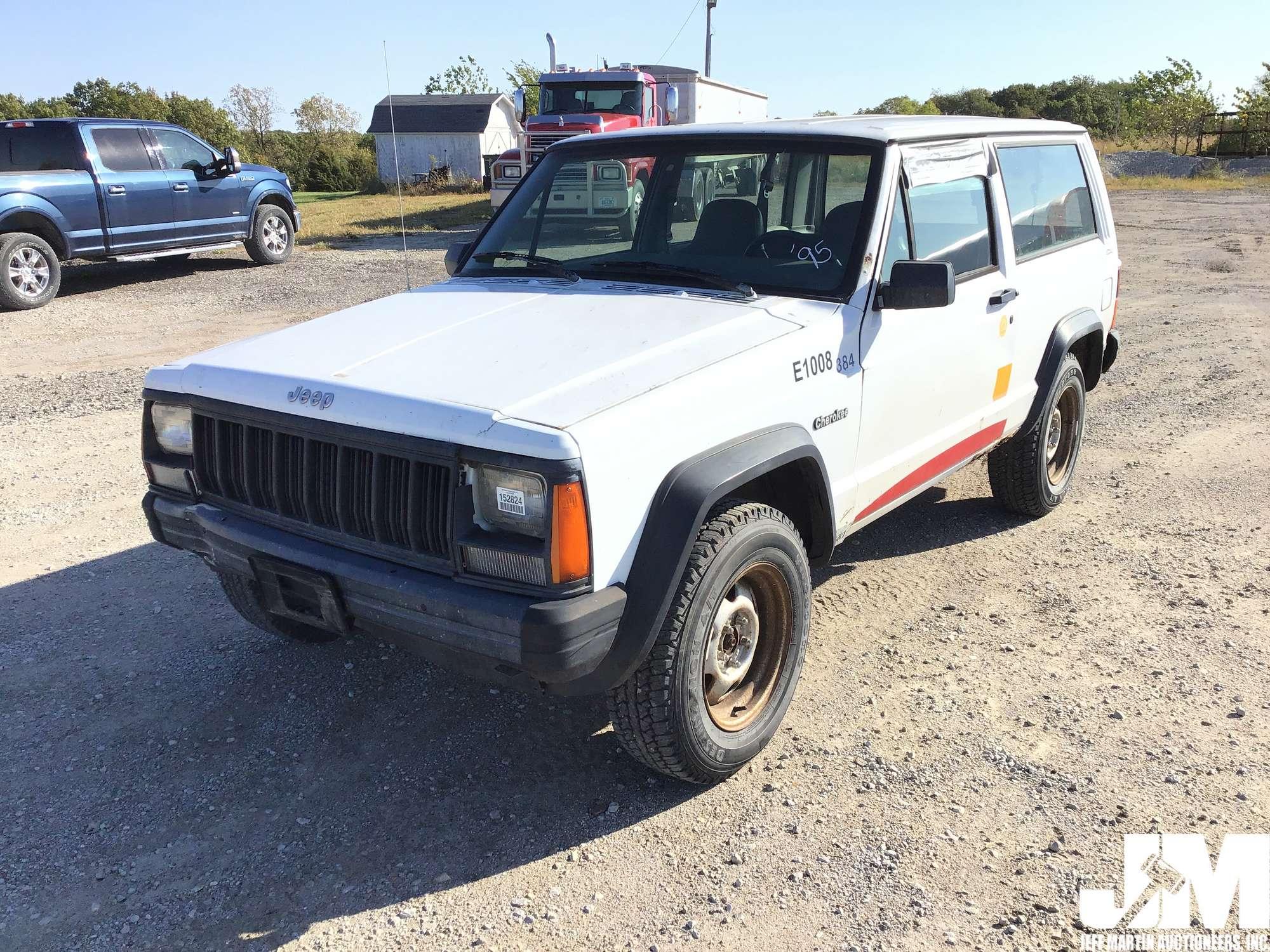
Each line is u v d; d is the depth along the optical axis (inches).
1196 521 211.6
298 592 125.3
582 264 162.9
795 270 149.0
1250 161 1502.2
